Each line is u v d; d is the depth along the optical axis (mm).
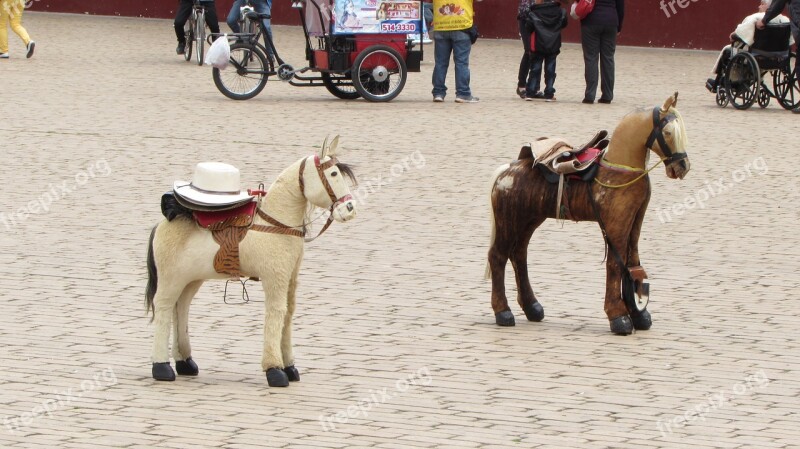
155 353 9336
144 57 32781
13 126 20750
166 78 28234
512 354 10125
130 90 25859
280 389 9148
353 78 24578
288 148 19141
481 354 10109
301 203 9289
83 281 12195
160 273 9305
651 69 33438
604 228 10805
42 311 11156
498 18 41375
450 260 13305
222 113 22844
